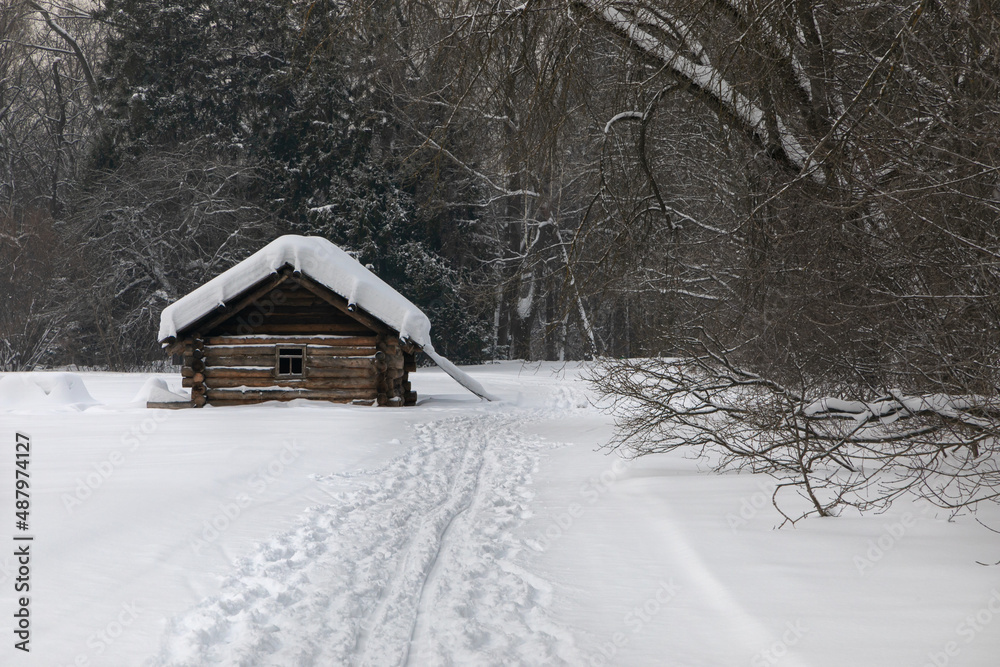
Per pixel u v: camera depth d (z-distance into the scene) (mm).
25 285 42656
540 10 10672
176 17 48219
